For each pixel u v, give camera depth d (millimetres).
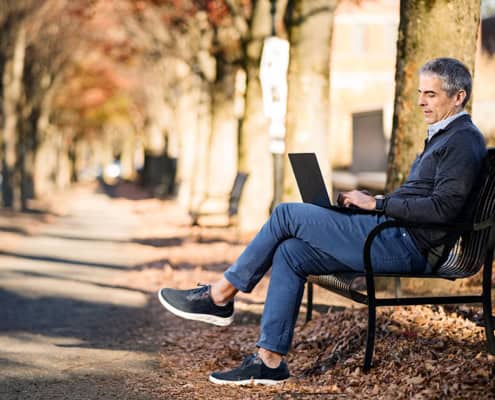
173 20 28031
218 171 24438
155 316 8891
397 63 8055
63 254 16594
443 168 5020
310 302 7023
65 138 75250
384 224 4980
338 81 44062
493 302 7125
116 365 6285
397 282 6938
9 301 10125
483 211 5160
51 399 5262
